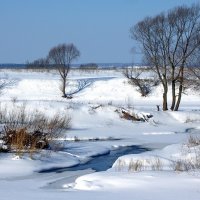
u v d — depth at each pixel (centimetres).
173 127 4756
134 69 9331
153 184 1794
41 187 1983
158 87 8356
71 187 1972
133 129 4566
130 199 1529
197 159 2344
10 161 2516
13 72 11531
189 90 8019
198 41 5444
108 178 1953
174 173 1992
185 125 4938
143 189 1716
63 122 4244
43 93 8538
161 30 5550
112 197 1569
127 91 8475
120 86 8625
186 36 5466
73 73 11419
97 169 2567
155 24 5584
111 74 11100
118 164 2428
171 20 5503
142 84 8388
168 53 5575
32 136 2773
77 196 1603
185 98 7944
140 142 3709
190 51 5494
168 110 5494
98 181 1927
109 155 3081
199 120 5128
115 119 4794
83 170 2527
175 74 6425
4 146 2667
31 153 2612
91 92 8569
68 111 4700
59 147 3002
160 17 5606
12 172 2358
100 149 3247
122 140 3822
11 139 2714
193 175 1927
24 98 8038
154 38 5600
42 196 1608
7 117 3675
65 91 8612
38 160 2608
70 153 2973
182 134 4297
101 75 10612
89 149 3197
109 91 8538
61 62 8575
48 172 2442
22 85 8844
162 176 1927
